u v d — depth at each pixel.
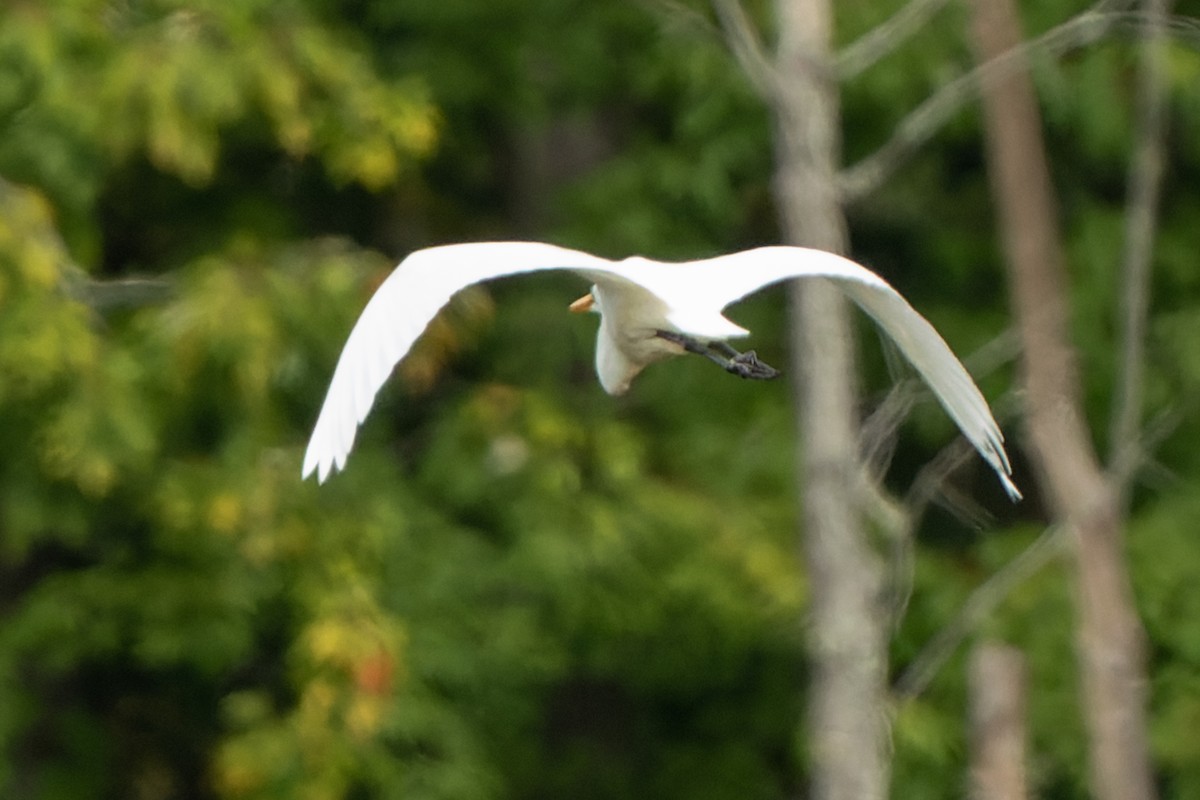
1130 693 10.34
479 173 15.81
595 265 6.76
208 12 13.47
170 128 13.07
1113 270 15.03
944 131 15.01
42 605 13.91
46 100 13.12
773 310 15.60
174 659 13.78
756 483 14.71
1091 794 13.35
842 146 15.36
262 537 13.18
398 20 15.15
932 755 13.56
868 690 11.79
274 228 14.73
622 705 16.14
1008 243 11.14
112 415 12.88
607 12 15.23
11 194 12.98
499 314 15.45
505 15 15.29
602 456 14.35
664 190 15.15
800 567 14.15
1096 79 14.73
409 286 6.42
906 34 12.31
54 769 14.71
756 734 15.83
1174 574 14.06
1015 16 12.14
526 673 14.15
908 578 11.82
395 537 13.73
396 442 15.11
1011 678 11.24
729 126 14.98
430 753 13.77
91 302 13.30
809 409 11.79
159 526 13.77
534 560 13.85
